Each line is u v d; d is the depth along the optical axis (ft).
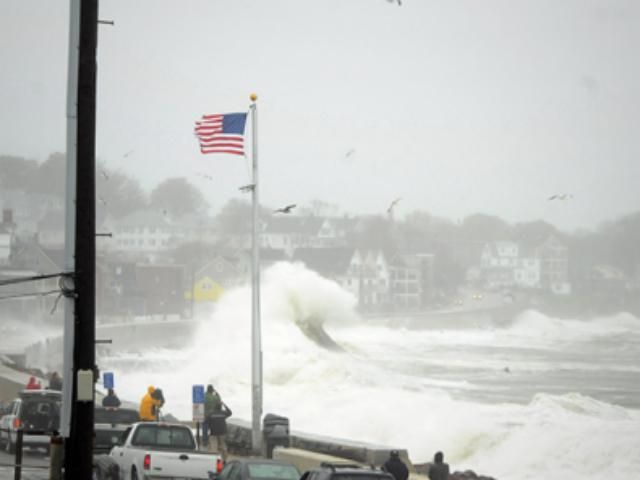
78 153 106.52
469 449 232.73
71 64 110.01
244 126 191.62
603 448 209.46
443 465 136.15
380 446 163.32
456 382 510.17
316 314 603.26
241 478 126.00
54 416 186.91
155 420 186.50
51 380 247.29
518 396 431.43
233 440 193.06
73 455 103.30
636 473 195.72
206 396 188.44
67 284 105.19
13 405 199.21
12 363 365.61
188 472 142.00
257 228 185.47
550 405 271.69
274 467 127.13
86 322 105.29
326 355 503.61
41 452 193.88
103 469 140.26
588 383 546.26
